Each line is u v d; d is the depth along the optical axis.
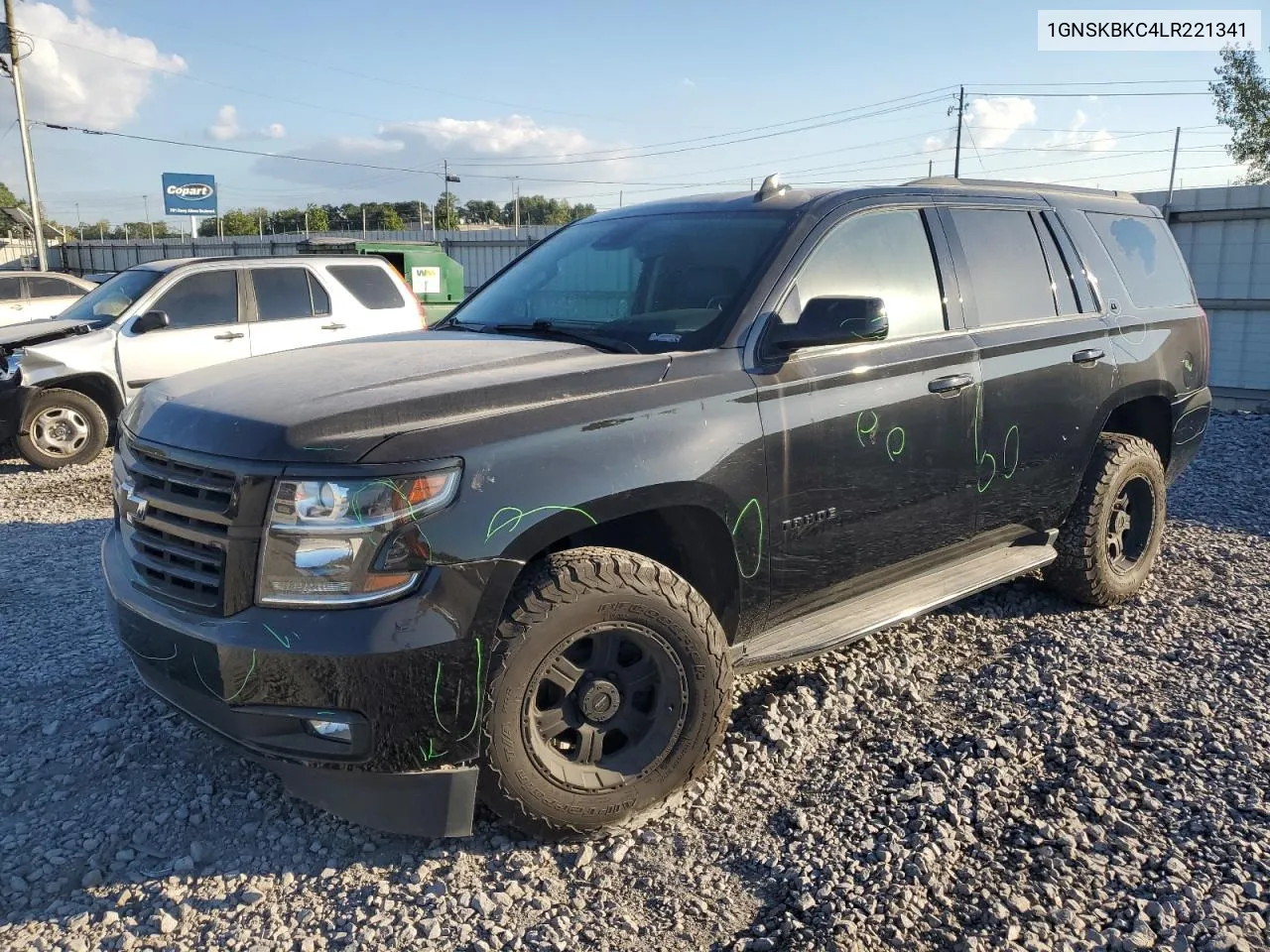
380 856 2.95
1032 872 2.84
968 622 4.78
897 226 3.98
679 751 3.08
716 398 3.19
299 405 2.79
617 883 2.84
